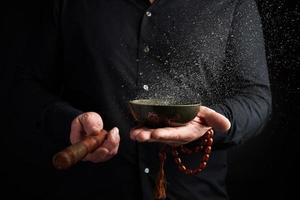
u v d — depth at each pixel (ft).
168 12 3.16
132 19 3.14
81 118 2.48
